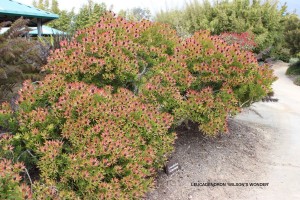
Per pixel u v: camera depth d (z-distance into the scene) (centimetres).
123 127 374
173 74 511
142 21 565
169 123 424
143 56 517
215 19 1678
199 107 516
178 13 1703
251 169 530
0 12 1041
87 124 346
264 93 593
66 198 312
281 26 1906
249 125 725
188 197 436
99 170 322
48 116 355
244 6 1770
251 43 1110
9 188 262
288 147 626
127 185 336
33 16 1152
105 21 530
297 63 1669
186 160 517
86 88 378
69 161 322
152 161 392
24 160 351
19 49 514
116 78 462
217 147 575
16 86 510
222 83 574
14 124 360
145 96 457
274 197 455
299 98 1083
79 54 432
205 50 563
